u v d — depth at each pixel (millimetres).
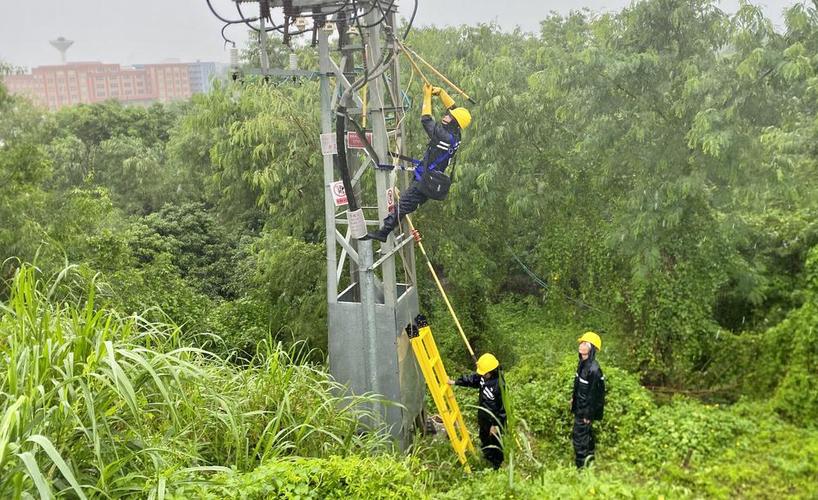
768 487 6465
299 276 11891
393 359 7625
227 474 4883
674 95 8930
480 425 7520
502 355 12297
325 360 11109
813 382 7770
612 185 10383
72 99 111750
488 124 10984
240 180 13875
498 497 5602
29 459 3338
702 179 8445
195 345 11266
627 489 5691
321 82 7430
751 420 7895
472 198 11602
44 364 4312
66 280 9555
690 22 8711
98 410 4465
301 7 6945
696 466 6961
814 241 10523
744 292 10211
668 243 9164
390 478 5191
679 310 9141
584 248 11305
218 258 20516
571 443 7961
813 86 8016
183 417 5531
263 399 6234
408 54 7438
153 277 12711
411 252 8695
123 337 4984
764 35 8281
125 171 25031
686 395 9234
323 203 12117
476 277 11805
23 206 10648
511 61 11406
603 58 8570
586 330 12469
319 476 4961
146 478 4461
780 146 8766
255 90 11719
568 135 11234
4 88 11344
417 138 11531
